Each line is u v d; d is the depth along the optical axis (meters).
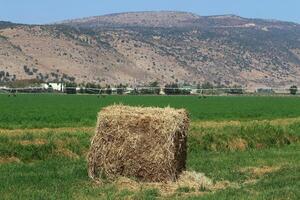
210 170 22.73
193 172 20.66
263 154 28.88
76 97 108.88
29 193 16.64
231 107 76.25
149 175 19.17
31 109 62.84
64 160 24.75
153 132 19.17
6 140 26.42
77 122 43.28
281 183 18.89
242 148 32.50
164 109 19.78
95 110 61.66
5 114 51.78
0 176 19.70
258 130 35.31
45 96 113.69
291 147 33.69
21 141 26.91
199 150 30.53
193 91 154.75
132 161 19.22
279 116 57.56
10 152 24.86
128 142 19.25
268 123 39.16
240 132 34.09
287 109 72.38
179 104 81.25
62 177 19.73
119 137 19.31
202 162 25.08
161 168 19.12
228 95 146.50
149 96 119.06
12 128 37.66
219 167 23.66
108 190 17.61
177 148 19.59
